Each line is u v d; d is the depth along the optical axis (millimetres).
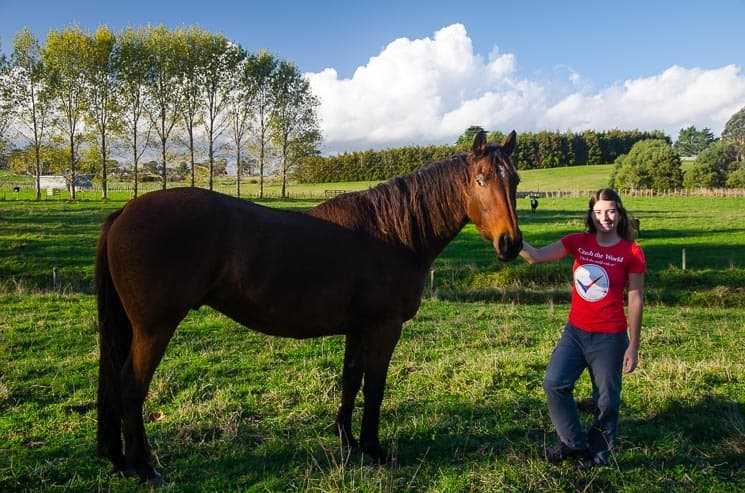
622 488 3305
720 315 9164
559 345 3531
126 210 3104
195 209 3064
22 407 4398
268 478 3340
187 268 3008
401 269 3523
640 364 5805
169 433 3975
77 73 39375
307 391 4891
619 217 3332
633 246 3312
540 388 5109
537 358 5934
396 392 4965
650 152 62156
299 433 4035
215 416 4285
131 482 3188
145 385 3096
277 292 3209
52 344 6301
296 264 3225
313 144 50250
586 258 3408
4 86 37625
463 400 4742
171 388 4938
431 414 4449
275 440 3889
